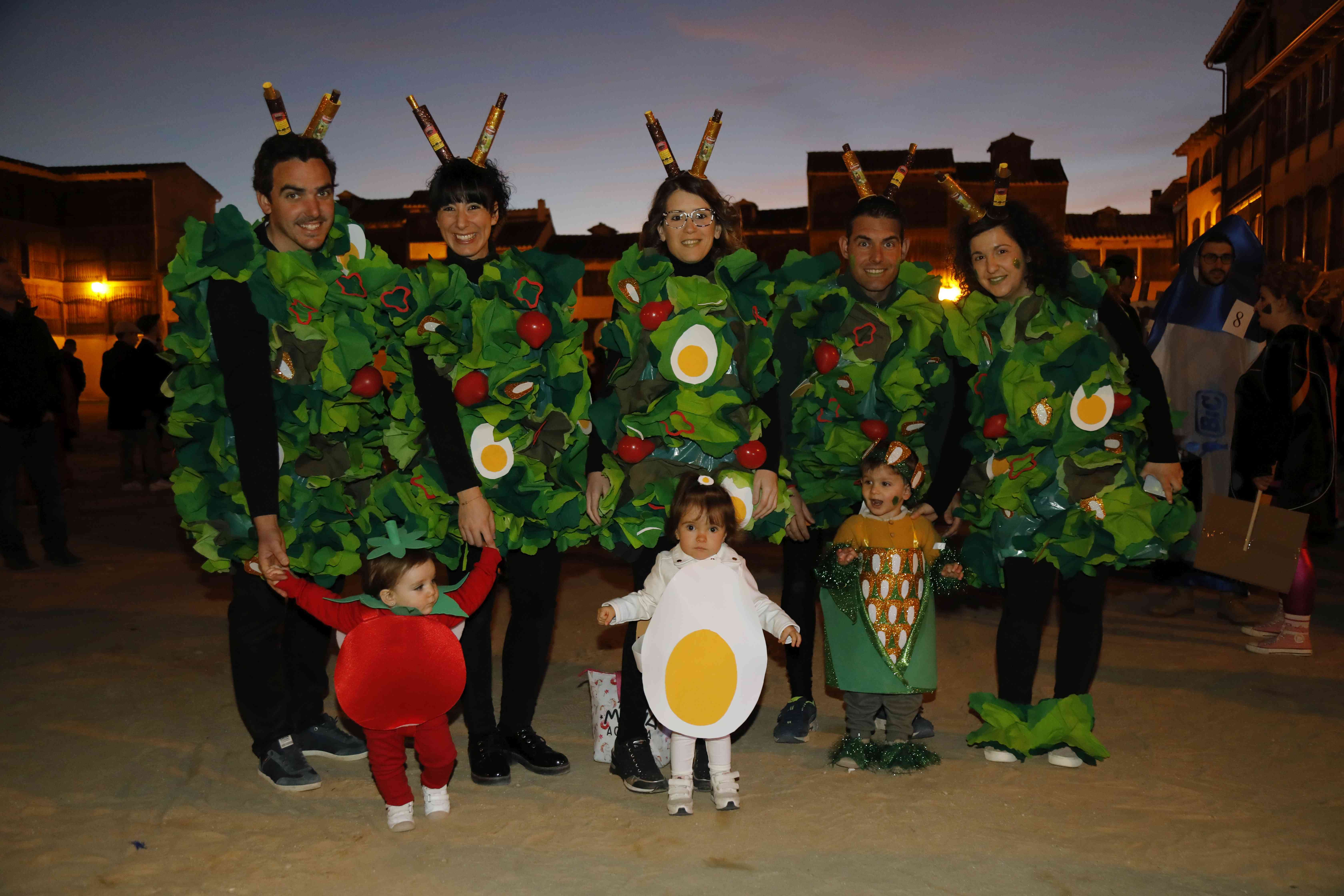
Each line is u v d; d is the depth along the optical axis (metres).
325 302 3.22
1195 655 5.18
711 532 3.35
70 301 40.69
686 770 3.34
